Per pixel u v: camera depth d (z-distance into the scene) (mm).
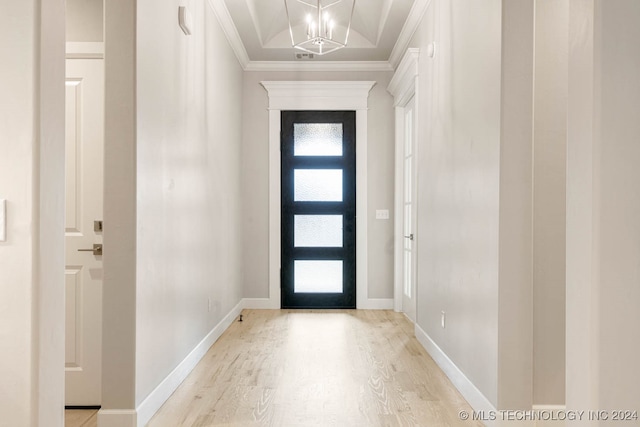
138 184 2467
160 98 2803
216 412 2672
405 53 4793
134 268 2430
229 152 4883
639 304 1585
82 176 2814
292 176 5859
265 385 3119
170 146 2990
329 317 5340
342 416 2613
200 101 3703
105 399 2408
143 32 2531
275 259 5820
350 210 5848
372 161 5844
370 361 3658
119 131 2434
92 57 2824
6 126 1553
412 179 5086
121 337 2420
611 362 1583
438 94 3627
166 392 2871
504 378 2389
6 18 1549
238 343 4199
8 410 1545
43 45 1573
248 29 4871
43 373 1576
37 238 1554
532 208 2418
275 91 5828
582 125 1657
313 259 5852
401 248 5664
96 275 2797
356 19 5082
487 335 2549
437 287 3631
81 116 2818
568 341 1729
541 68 2465
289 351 3939
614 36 1598
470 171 2865
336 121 5859
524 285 2400
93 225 2807
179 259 3178
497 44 2441
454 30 3209
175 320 3090
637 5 1601
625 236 1592
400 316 5398
